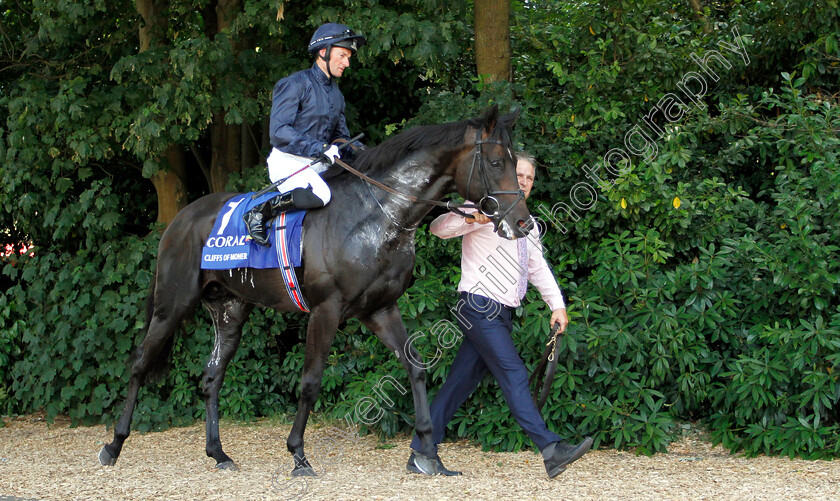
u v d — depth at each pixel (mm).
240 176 7117
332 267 4410
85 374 6828
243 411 6641
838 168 5180
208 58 6426
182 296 5082
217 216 4996
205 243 4988
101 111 6961
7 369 7504
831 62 6605
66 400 6871
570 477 4480
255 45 7508
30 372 7074
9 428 6855
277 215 4641
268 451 5578
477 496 4012
